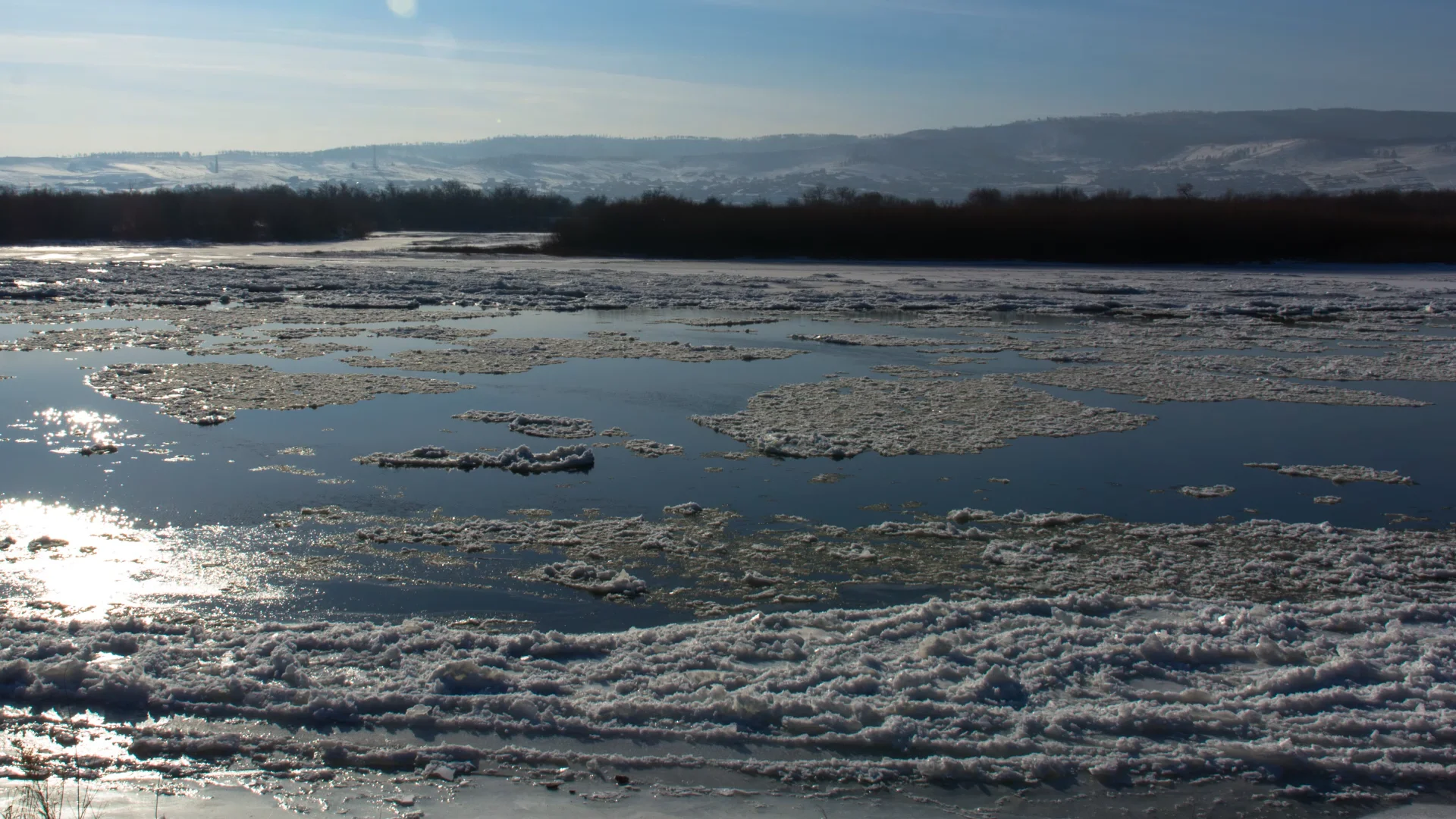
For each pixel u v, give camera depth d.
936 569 7.71
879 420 12.71
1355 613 6.25
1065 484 10.05
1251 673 5.45
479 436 11.67
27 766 4.47
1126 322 24.81
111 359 16.77
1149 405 14.13
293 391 14.10
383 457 10.51
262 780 4.40
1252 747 4.73
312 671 5.32
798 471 10.41
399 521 8.64
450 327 21.95
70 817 4.04
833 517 8.91
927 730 4.83
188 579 7.25
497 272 38.12
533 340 19.77
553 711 4.96
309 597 6.98
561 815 4.18
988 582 7.45
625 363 17.16
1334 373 16.98
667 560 7.82
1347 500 9.66
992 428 12.41
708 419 12.62
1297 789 4.49
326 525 8.50
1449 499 9.75
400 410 13.03
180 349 18.05
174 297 27.44
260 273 36.03
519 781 4.45
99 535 8.16
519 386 14.89
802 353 18.58
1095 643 5.77
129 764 4.51
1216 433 12.38
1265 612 6.30
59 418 12.21
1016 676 5.34
